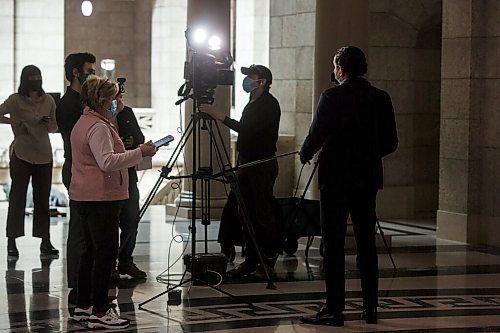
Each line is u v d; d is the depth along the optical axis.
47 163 12.09
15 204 12.04
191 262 10.14
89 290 8.77
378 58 16.36
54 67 27.14
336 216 8.62
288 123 17.23
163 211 16.78
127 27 29.52
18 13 26.78
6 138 25.19
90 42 29.27
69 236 9.53
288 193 17.06
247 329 8.53
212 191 15.67
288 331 8.48
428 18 16.55
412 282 10.83
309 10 16.66
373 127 8.62
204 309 9.33
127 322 8.56
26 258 11.96
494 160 13.55
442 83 14.05
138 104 29.44
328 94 8.58
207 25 15.12
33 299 9.73
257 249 10.28
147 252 12.48
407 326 8.71
